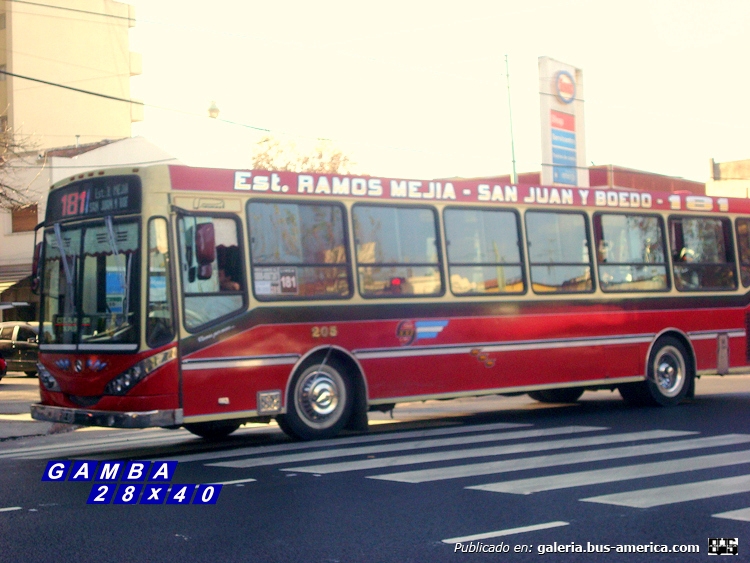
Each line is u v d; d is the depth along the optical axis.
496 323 12.82
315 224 11.41
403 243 12.12
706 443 10.10
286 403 10.91
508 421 13.19
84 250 10.71
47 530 6.52
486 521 6.47
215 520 6.71
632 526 6.25
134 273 10.12
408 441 10.84
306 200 11.38
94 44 55.41
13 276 38.12
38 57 52.94
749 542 5.84
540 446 10.07
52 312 11.07
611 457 9.14
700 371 15.11
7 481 8.83
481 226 12.91
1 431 15.02
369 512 6.84
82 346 10.43
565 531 6.13
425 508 6.93
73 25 54.50
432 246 12.39
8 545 6.08
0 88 52.25
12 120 51.66
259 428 14.16
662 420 12.68
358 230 11.76
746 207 16.12
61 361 10.70
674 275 14.94
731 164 60.66
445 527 6.32
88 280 10.60
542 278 13.41
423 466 8.86
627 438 10.61
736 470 8.30
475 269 12.74
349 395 11.55
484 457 9.35
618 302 14.18
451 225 12.61
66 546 6.03
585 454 9.39
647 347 14.48
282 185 11.19
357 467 8.88
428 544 5.88
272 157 48.44
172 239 10.25
